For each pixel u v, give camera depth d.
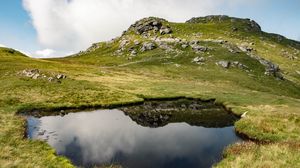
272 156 23.98
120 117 48.88
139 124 43.88
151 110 56.56
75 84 74.38
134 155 28.16
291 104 60.91
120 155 28.06
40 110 50.41
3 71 79.44
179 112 54.97
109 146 31.17
